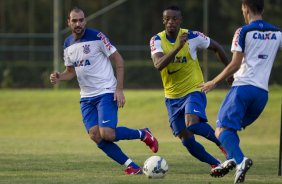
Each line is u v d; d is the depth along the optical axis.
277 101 82.31
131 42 165.88
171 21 30.58
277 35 25.44
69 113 82.38
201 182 26.17
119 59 29.47
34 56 130.12
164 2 167.88
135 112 81.00
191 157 39.44
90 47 29.34
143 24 167.12
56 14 96.88
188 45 31.03
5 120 80.44
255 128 71.88
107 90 29.44
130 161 29.66
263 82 25.27
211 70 116.88
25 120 80.31
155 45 30.73
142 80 120.69
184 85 31.30
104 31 163.62
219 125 25.34
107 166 34.09
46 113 82.81
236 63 24.66
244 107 25.22
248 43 25.05
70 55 29.75
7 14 170.38
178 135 32.03
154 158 27.80
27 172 31.30
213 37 159.25
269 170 32.75
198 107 30.81
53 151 44.78
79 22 29.19
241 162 24.14
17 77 123.00
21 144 52.22
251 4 25.55
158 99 85.44
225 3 151.12
